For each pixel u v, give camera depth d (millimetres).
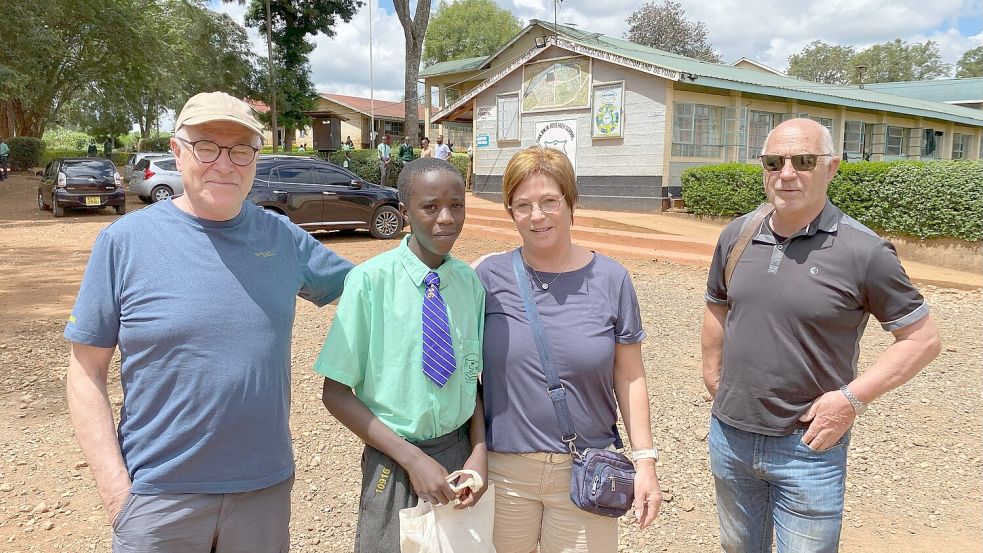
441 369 2084
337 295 2387
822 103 18109
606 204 16250
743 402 2459
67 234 14594
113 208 19844
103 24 25281
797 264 2340
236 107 1972
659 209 15180
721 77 15031
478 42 57906
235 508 1998
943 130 24438
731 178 13812
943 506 3789
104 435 1942
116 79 27516
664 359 6102
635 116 15445
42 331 6891
